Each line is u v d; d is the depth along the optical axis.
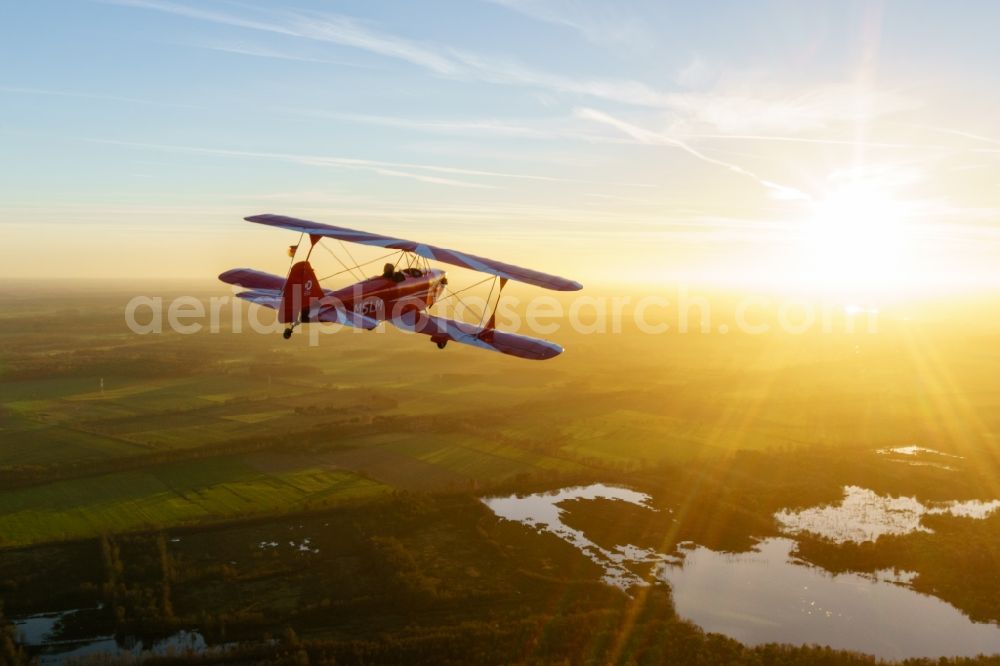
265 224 34.09
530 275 30.33
